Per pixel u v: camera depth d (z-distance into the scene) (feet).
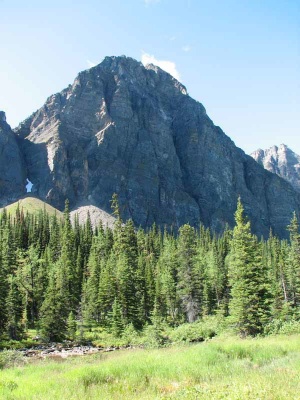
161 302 248.11
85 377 50.03
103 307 247.91
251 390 33.83
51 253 355.77
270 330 132.46
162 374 50.21
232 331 140.36
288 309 181.57
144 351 100.68
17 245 394.11
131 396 37.99
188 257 238.89
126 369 55.26
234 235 156.15
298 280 227.81
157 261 360.28
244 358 59.00
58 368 67.36
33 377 55.83
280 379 38.17
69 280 273.54
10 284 221.46
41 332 188.44
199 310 237.66
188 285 230.89
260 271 145.07
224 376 45.03
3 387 46.34
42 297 254.27
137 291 255.50
